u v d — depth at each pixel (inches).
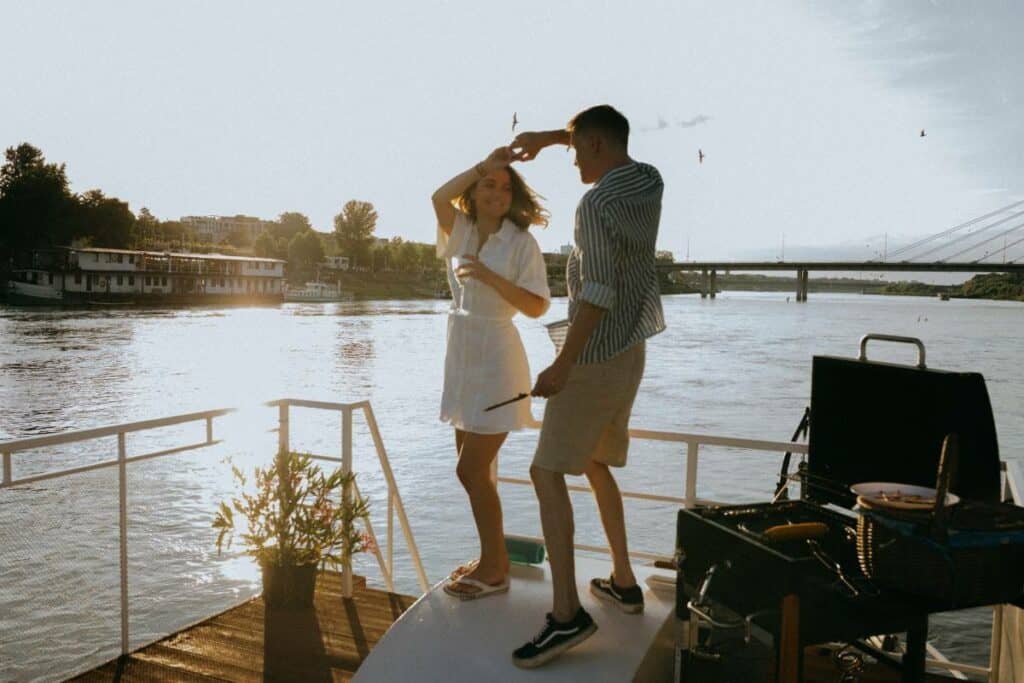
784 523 76.7
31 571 328.8
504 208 97.1
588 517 452.4
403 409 949.8
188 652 113.0
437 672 80.6
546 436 83.7
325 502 130.7
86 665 237.9
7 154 4028.1
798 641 60.7
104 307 3555.6
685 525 76.2
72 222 4072.3
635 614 90.0
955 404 73.0
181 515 447.5
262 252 6225.4
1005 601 61.9
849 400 83.3
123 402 1014.4
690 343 2015.3
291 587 128.6
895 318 3708.2
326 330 2407.7
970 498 72.4
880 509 63.9
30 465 642.2
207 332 2214.6
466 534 440.8
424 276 7165.4
